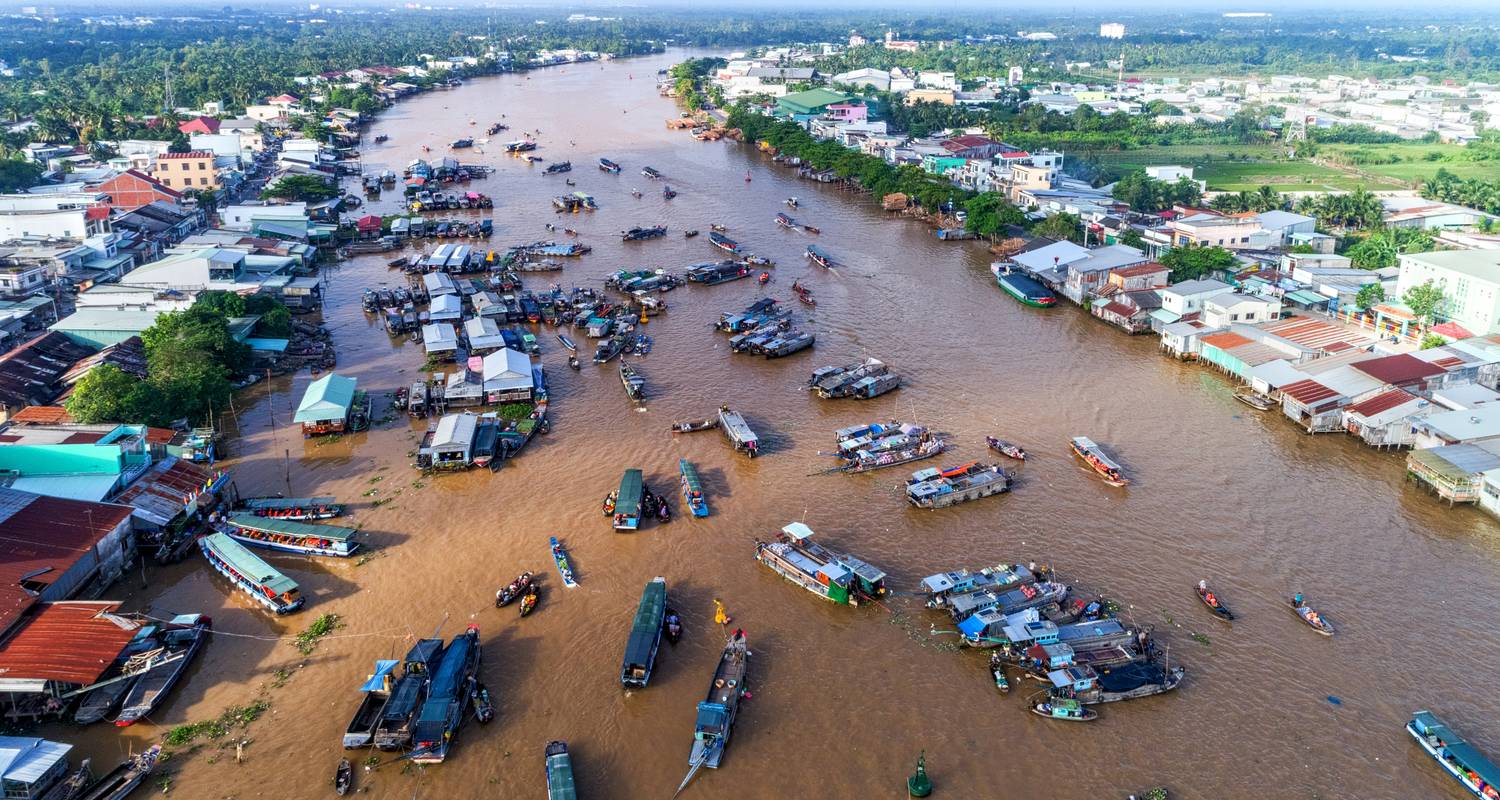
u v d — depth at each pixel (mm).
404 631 81562
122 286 154000
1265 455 113250
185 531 93562
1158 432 119125
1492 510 99562
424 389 125438
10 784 61844
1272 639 81375
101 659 72500
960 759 69375
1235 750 70188
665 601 84562
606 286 174250
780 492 104688
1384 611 84938
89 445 95625
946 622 83875
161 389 112812
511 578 88812
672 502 102062
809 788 66750
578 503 101750
